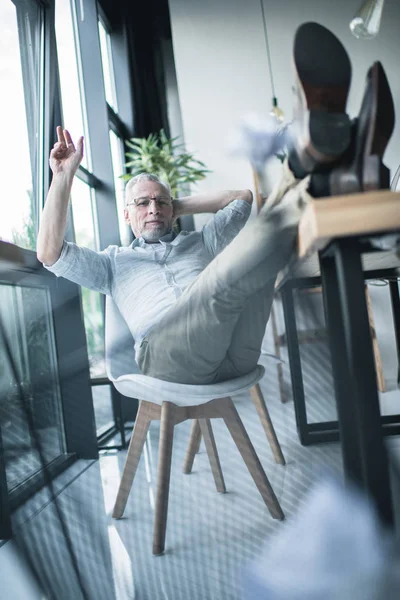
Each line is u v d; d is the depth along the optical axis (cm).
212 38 293
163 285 124
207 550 63
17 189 166
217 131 297
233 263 75
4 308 89
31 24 185
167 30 344
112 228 298
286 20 259
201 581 59
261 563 58
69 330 94
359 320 56
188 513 69
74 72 294
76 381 84
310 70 57
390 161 127
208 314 80
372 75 56
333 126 56
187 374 85
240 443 71
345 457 60
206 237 139
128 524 69
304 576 55
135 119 354
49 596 61
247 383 76
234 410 75
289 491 62
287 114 259
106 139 301
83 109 300
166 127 351
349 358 57
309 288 69
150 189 147
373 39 239
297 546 58
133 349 121
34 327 92
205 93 300
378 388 56
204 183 306
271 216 68
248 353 83
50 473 70
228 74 283
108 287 132
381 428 55
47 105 185
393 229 54
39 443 71
